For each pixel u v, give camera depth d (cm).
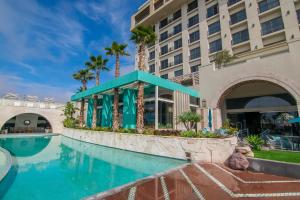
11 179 757
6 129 3141
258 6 2345
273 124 1748
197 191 565
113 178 777
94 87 2169
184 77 2362
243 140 1315
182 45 3203
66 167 969
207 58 2748
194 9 3106
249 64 1602
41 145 1856
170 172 777
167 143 1150
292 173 702
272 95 1773
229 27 2545
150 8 3850
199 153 1005
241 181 664
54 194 602
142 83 1512
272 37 2161
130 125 1792
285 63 1408
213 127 1730
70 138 2522
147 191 562
